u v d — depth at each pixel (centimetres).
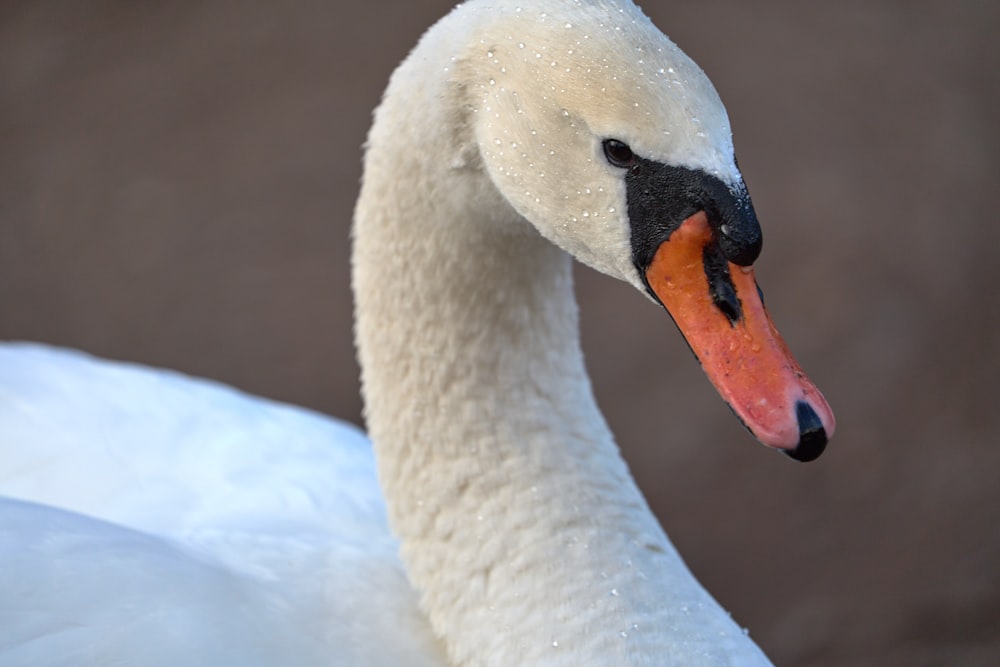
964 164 1230
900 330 1054
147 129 1330
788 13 1457
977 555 882
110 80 1398
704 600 445
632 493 461
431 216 431
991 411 991
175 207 1234
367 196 446
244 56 1428
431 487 448
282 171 1271
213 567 436
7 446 537
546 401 455
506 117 394
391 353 452
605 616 427
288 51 1431
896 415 989
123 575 417
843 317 1062
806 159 1234
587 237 395
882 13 1452
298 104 1352
